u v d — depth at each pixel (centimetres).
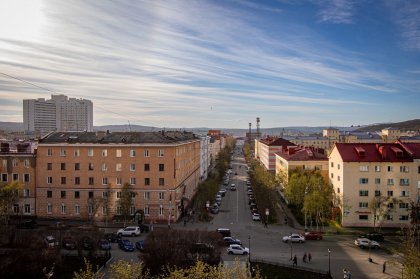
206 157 19562
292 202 11594
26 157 10156
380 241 8375
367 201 9644
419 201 9206
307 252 7625
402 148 9981
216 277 4284
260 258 7175
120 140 10150
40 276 6116
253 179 15475
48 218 10094
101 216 9944
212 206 11694
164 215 9900
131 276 4250
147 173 9919
